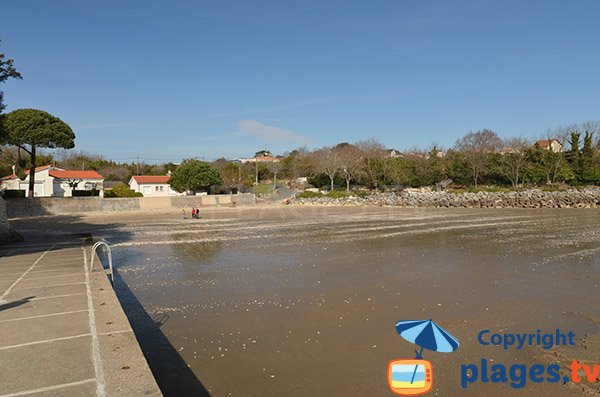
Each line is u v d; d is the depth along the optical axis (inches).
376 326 371.6
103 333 246.8
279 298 463.8
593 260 685.9
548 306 433.1
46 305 313.0
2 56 700.0
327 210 2039.9
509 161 2571.4
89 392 172.9
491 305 435.8
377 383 266.8
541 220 1416.1
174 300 461.4
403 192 2642.7
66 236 939.3
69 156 4357.8
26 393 172.6
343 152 2974.9
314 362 297.9
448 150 3206.2
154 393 171.5
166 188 2859.3
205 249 834.8
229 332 358.9
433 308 425.1
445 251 782.5
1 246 727.7
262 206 2266.2
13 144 1696.6
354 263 667.4
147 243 925.2
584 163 2502.5
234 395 253.1
